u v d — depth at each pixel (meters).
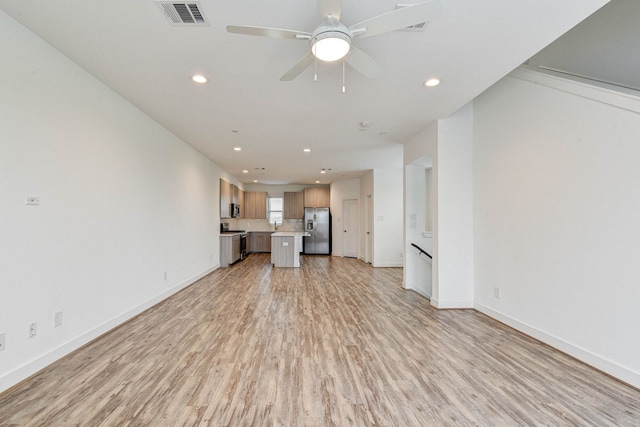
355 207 9.51
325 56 1.89
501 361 2.53
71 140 2.56
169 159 4.48
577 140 2.58
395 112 3.69
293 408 1.87
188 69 2.65
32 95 2.18
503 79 3.47
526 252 3.13
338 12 1.65
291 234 7.66
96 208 2.88
